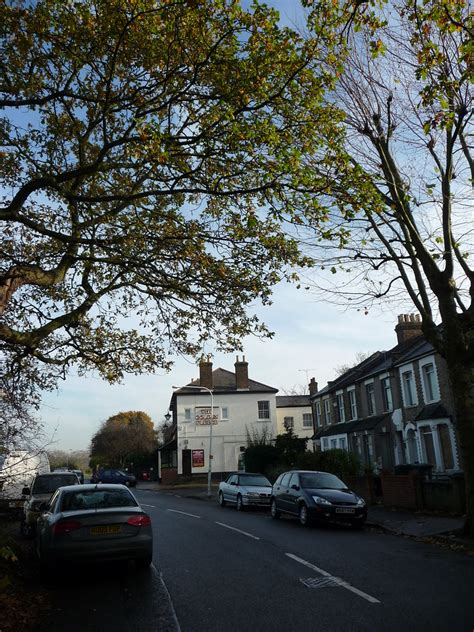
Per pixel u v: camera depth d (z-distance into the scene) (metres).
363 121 12.16
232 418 45.91
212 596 7.23
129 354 13.24
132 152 8.13
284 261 10.00
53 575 8.28
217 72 8.55
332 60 8.62
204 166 9.24
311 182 8.23
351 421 33.28
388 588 7.34
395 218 12.31
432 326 12.32
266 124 8.00
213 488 38.59
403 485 17.28
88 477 72.69
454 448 21.84
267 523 16.11
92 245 9.91
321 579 8.01
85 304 11.00
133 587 7.84
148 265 9.50
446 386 22.78
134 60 9.00
